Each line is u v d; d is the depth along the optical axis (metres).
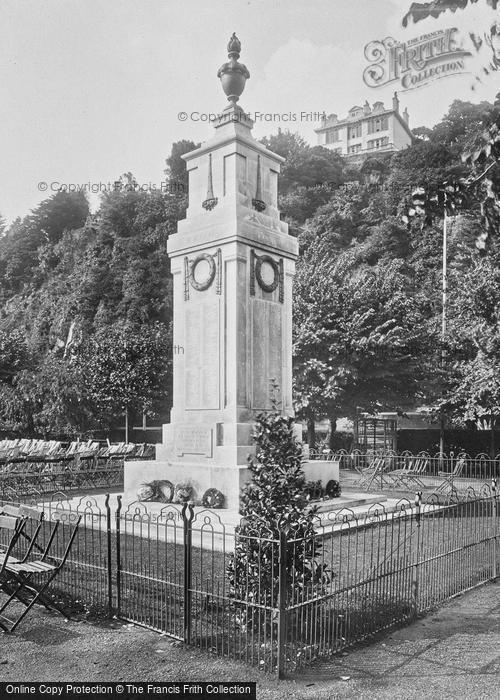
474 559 9.38
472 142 6.85
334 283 27.98
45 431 33.16
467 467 24.61
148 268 64.56
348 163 93.25
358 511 12.96
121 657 6.07
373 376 26.27
